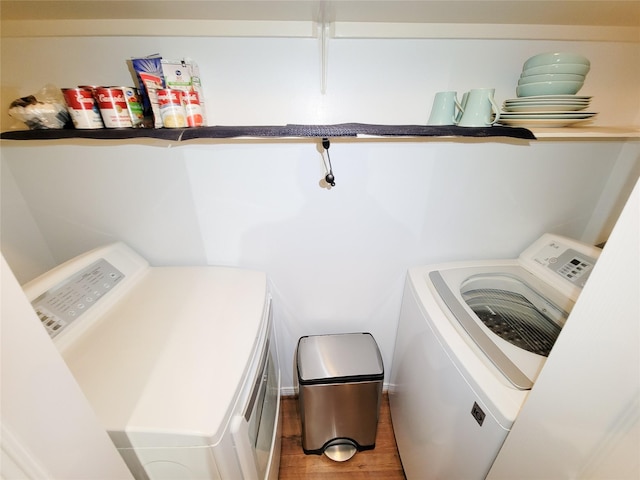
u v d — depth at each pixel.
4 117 0.93
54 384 0.36
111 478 0.47
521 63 0.97
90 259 0.97
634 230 0.34
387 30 0.88
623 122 1.06
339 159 1.06
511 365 0.73
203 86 0.95
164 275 1.13
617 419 0.39
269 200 1.12
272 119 1.00
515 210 1.19
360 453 1.40
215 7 0.75
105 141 0.98
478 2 0.73
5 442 0.31
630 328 0.36
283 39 0.90
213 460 0.60
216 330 0.82
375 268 1.30
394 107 1.01
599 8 0.77
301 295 1.35
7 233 1.02
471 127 0.83
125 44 0.89
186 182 1.07
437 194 1.14
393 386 1.47
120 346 0.76
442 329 0.89
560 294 1.02
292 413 1.57
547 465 0.52
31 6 0.74
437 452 0.93
